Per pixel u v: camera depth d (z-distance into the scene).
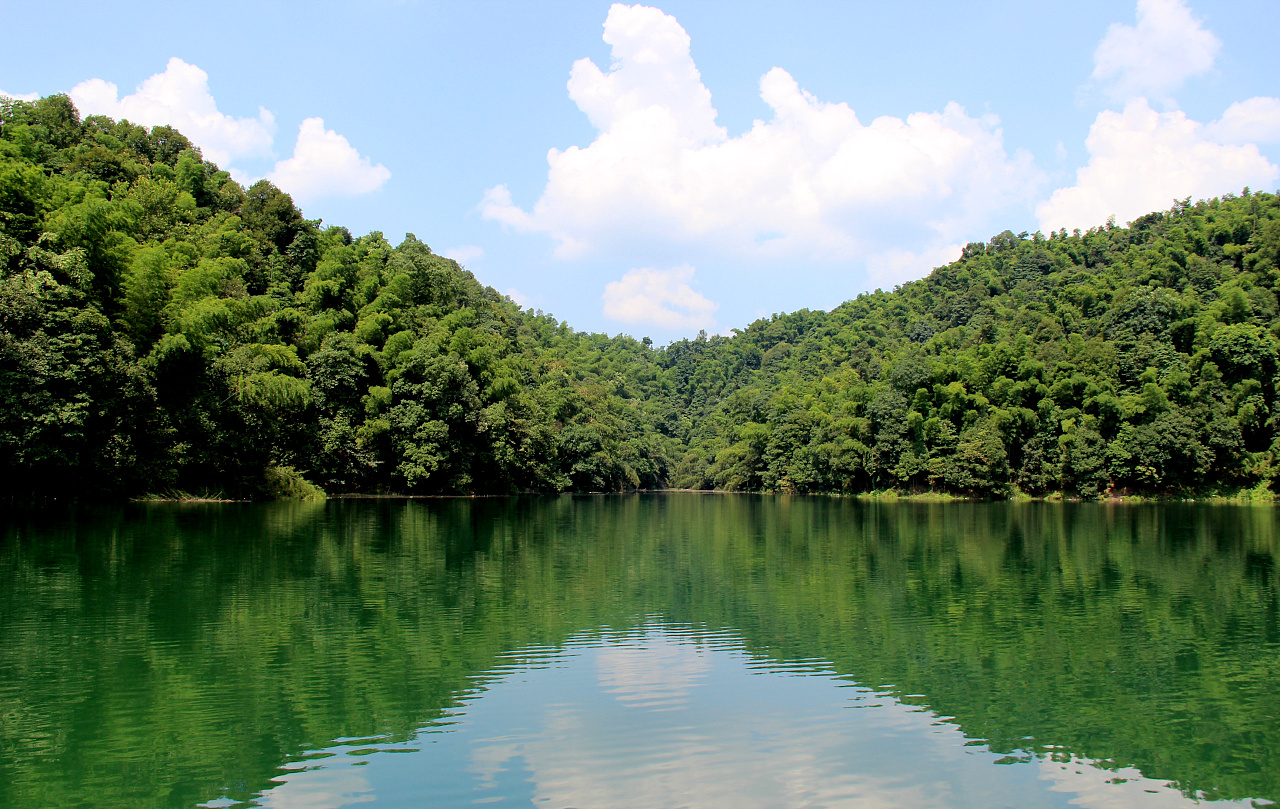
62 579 25.19
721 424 179.75
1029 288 189.12
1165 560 35.66
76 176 70.56
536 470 103.56
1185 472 94.38
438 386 80.19
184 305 55.31
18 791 10.88
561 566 32.09
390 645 18.75
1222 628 21.53
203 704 14.44
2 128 62.28
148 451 53.91
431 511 61.38
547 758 12.41
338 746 12.73
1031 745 13.29
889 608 24.16
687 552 37.97
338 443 72.31
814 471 122.88
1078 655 18.80
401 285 92.31
